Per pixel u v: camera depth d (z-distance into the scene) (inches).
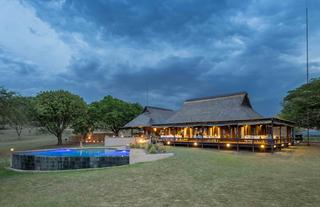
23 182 469.7
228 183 407.5
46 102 1492.4
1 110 1112.8
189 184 405.4
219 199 319.6
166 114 1877.5
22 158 653.3
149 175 487.8
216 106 1382.9
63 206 303.6
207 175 476.4
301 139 1596.9
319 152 960.9
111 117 1898.4
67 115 1562.5
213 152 953.5
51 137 2356.1
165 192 358.3
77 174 528.1
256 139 1019.3
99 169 596.4
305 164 618.5
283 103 1771.7
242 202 305.7
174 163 637.3
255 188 372.5
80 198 336.8
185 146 1325.0
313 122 1416.1
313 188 370.6
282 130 1439.5
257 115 1238.3
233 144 1085.1
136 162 709.9
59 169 609.0
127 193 356.8
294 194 339.0
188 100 1582.2
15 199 352.2
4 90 1154.0
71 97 1590.8
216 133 1339.8
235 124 1090.1
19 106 1232.2
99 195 349.1
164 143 1414.9
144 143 1179.9
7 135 2466.8
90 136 1850.4
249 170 528.4
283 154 887.7
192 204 301.1
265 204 297.3
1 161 818.8
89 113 1808.6
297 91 1544.0
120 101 2066.9
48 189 402.6
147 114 1790.1
